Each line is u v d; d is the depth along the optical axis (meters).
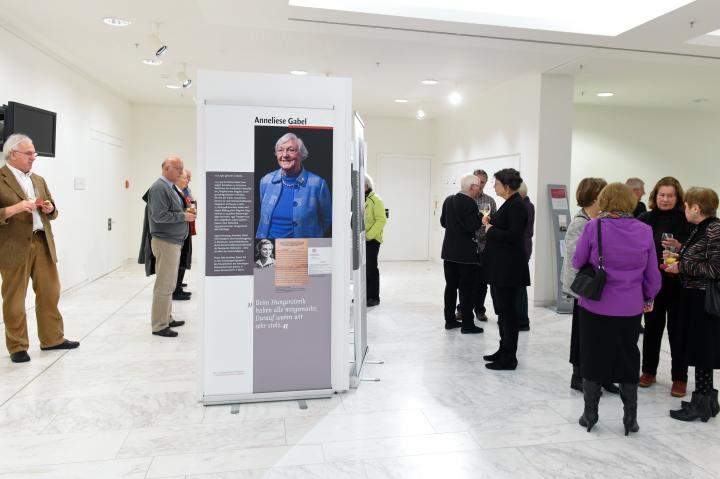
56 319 4.30
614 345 2.85
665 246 3.37
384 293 7.18
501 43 5.26
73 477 2.43
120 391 3.47
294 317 3.28
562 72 6.41
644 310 2.96
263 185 3.17
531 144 6.69
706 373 3.12
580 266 2.90
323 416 3.13
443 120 10.17
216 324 3.20
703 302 3.11
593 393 2.96
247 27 4.95
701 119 9.03
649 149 8.85
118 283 7.50
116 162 8.73
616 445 2.83
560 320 5.78
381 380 3.76
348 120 3.25
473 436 2.91
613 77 6.62
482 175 5.59
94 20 4.93
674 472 2.56
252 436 2.87
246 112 3.12
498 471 2.55
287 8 4.42
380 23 4.73
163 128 9.78
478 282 5.35
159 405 3.25
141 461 2.58
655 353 3.68
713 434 2.97
